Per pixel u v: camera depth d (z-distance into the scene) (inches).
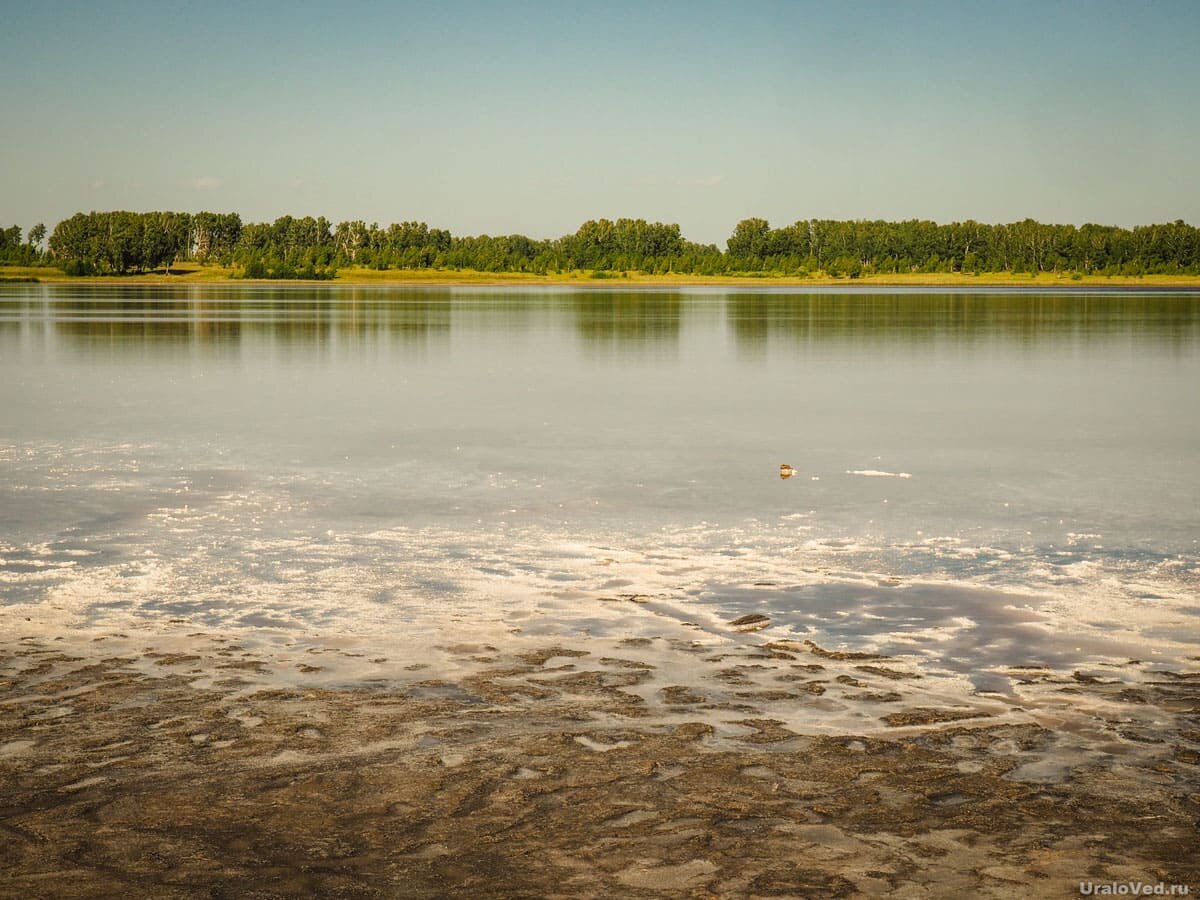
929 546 479.8
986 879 208.7
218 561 448.1
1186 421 898.7
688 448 756.0
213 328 2158.0
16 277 7303.2
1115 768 255.9
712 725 280.4
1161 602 394.6
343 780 248.7
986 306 3467.0
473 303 3688.5
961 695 302.7
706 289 6205.7
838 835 224.7
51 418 896.3
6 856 215.9
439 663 327.6
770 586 414.9
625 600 395.9
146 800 238.8
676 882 207.6
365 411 953.5
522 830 226.7
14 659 328.8
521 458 710.5
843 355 1593.3
